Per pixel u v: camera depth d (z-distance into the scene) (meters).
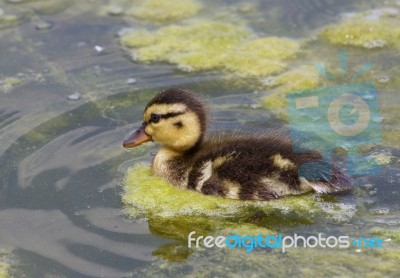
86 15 14.79
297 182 9.79
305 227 9.25
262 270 8.51
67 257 8.82
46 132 11.21
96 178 10.29
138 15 14.80
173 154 10.59
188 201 9.93
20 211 9.66
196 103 10.51
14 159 10.60
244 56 13.30
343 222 9.27
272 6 15.03
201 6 15.16
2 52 13.51
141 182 10.30
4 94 12.25
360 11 14.70
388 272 8.37
